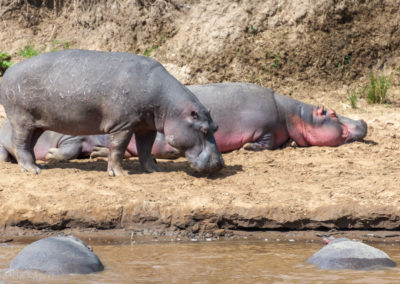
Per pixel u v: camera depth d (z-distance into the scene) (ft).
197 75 190.90
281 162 132.46
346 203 104.88
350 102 181.16
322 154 140.26
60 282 74.18
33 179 115.03
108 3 211.00
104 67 116.26
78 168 128.77
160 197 107.14
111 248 93.20
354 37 199.41
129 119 115.96
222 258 87.51
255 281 75.56
